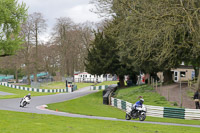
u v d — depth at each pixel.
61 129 15.51
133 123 21.53
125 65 59.19
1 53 36.12
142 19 28.20
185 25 28.02
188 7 26.61
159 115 29.34
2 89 87.88
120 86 65.75
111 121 22.41
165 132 17.08
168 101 35.97
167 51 28.70
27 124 16.75
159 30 26.67
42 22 90.25
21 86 98.38
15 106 36.81
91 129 16.52
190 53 37.41
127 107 35.12
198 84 34.84
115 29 32.66
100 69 58.19
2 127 14.93
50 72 129.12
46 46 107.19
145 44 30.36
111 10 29.66
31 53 94.25
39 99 52.00
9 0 34.91
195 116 27.11
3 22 34.62
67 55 113.81
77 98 55.06
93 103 47.22
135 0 28.95
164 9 26.92
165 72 54.03
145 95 42.94
